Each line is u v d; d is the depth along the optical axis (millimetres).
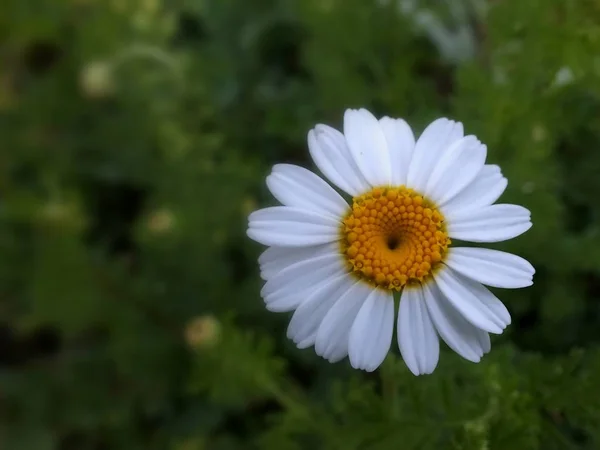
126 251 177
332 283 79
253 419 152
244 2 182
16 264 164
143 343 151
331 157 81
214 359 115
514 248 111
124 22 159
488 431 91
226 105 177
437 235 78
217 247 149
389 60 149
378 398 94
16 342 179
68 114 173
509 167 114
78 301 146
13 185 175
